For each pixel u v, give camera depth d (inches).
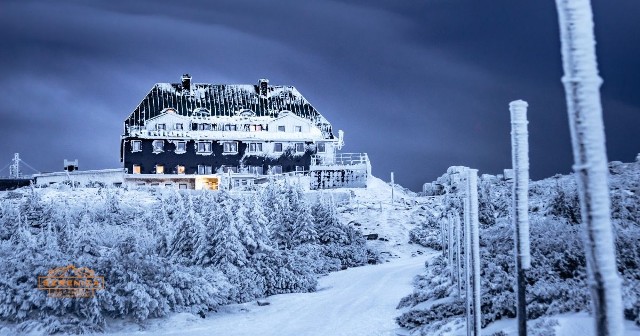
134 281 1149.7
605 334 215.8
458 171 2935.5
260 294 1406.3
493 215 1781.5
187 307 1194.6
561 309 668.1
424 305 978.7
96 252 1206.9
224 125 3415.4
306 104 3622.0
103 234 1695.4
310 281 1503.4
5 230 1737.2
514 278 783.1
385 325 960.9
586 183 214.2
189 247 1473.9
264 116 3494.1
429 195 2965.1
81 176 3282.5
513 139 398.9
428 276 1300.4
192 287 1209.4
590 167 213.0
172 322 1128.2
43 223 1892.2
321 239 1998.0
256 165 3412.9
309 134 3474.4
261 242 1489.9
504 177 2461.9
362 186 3164.4
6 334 1019.9
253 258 1467.8
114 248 1224.8
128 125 3344.0
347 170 3179.1
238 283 1374.3
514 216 400.2
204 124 3395.7
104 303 1107.9
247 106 3528.5
